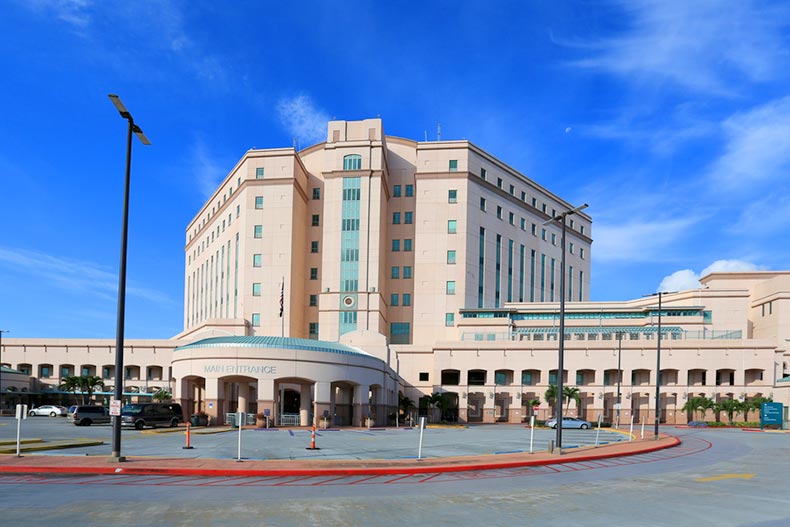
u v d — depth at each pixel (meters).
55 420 60.66
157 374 94.38
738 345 82.88
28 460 22.23
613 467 24.97
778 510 15.12
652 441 39.59
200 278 122.44
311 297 101.88
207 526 12.48
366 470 21.34
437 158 103.44
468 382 89.38
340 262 96.69
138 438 35.41
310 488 17.78
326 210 98.62
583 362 85.88
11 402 84.31
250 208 96.25
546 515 14.18
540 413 84.81
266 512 13.97
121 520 12.95
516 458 26.17
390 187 107.00
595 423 72.50
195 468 20.70
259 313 93.44
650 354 84.56
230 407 62.84
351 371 58.19
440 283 100.12
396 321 102.69
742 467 25.88
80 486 17.52
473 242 102.19
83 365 92.75
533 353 87.06
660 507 15.40
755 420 79.50
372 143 98.81
